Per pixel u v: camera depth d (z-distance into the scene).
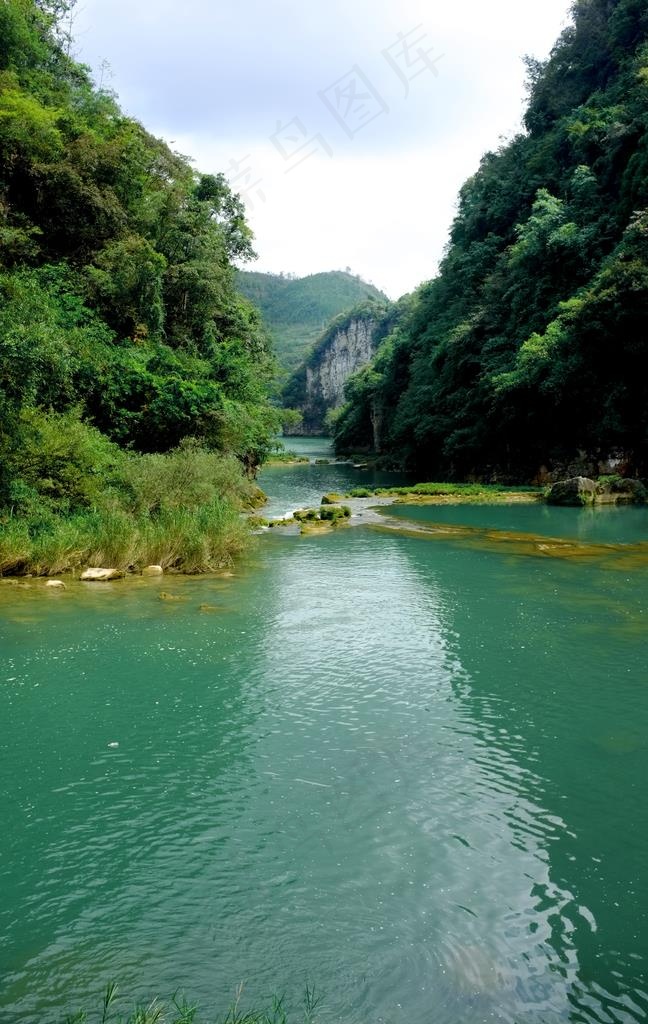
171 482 15.83
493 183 49.09
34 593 10.72
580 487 24.80
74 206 24.05
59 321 18.97
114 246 23.81
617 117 36.19
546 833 4.43
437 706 6.49
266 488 35.66
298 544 16.14
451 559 14.06
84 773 5.24
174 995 3.06
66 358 15.04
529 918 3.62
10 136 21.98
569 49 48.31
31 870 4.05
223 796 4.90
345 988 3.11
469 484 34.06
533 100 50.56
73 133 25.75
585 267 33.19
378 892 3.83
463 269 46.62
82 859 4.17
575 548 15.32
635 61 38.75
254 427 26.27
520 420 33.53
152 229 27.58
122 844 4.32
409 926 3.55
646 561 13.69
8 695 6.70
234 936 3.48
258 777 5.16
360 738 5.82
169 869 4.06
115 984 3.13
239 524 15.02
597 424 29.89
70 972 3.22
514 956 3.33
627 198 32.25
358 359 155.50
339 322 169.25
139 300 23.83
